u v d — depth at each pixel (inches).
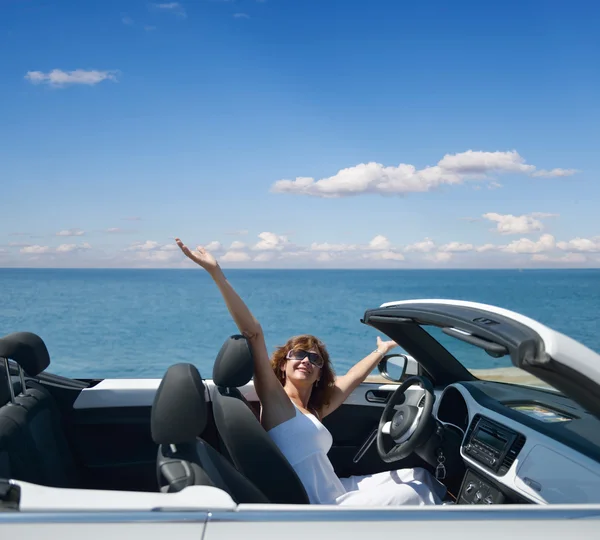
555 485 93.7
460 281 5467.5
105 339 1341.0
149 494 59.4
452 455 117.9
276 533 55.1
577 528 58.1
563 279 6018.7
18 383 99.7
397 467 136.3
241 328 103.0
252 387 125.5
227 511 57.2
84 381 128.6
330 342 1331.2
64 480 95.4
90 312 1996.8
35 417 91.9
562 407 110.7
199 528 55.1
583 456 92.1
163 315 1895.9
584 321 2085.4
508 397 119.3
